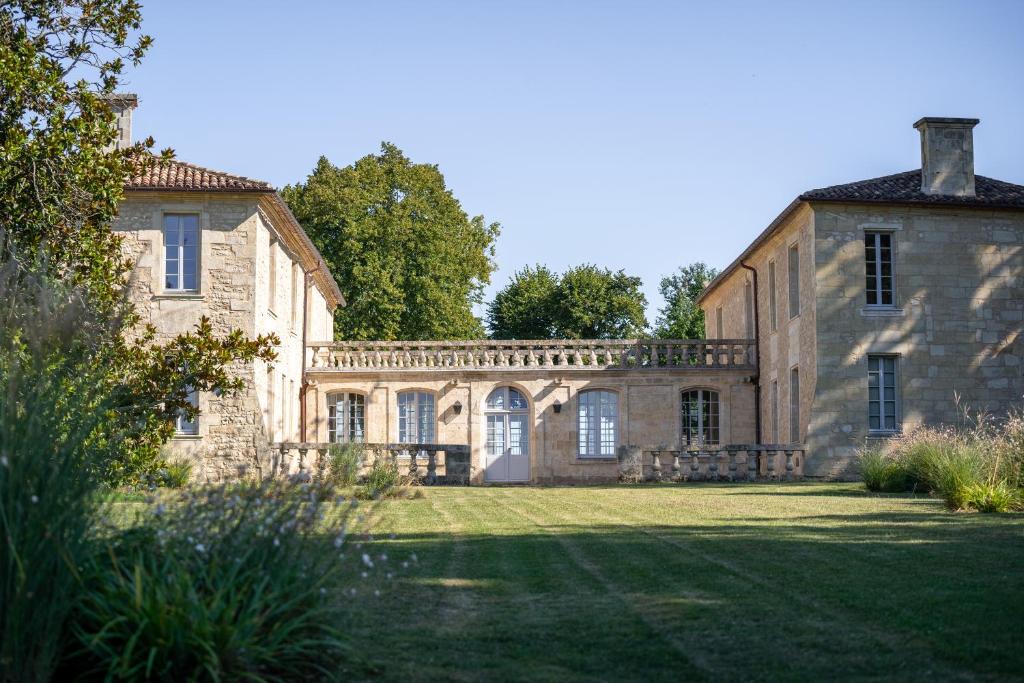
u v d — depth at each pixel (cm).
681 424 3462
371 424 3447
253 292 2720
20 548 546
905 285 2880
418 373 3462
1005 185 3091
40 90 1611
